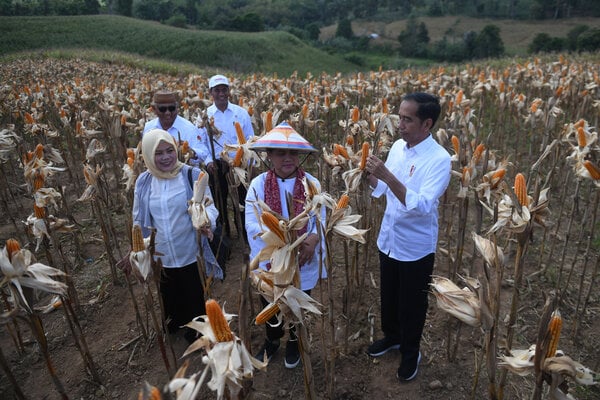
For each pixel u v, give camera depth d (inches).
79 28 2228.1
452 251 204.1
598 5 3129.9
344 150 148.2
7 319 89.8
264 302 148.0
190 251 139.6
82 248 227.6
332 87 437.1
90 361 137.3
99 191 174.6
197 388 61.8
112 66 1126.4
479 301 80.2
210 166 192.4
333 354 115.6
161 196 133.3
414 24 3016.7
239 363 68.3
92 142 208.4
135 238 105.1
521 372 77.0
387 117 176.7
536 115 260.2
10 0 3026.6
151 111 318.0
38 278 90.8
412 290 124.7
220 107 213.8
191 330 152.5
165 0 4729.3
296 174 124.4
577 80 410.3
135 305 151.4
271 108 337.1
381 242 131.0
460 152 153.1
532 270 194.9
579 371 70.5
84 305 181.2
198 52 2124.8
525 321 162.6
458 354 147.6
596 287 181.8
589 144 148.6
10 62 1230.9
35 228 131.7
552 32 2893.7
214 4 4886.8
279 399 133.1
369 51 3110.2
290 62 2234.3
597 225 229.1
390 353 148.4
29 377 146.6
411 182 119.0
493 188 131.1
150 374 144.8
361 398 132.3
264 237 79.9
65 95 444.8
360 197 150.6
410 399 130.9
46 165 145.0
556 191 273.0
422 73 694.5
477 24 3405.5
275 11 4648.1
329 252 97.9
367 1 4512.8
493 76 485.7
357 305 160.6
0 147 206.7
